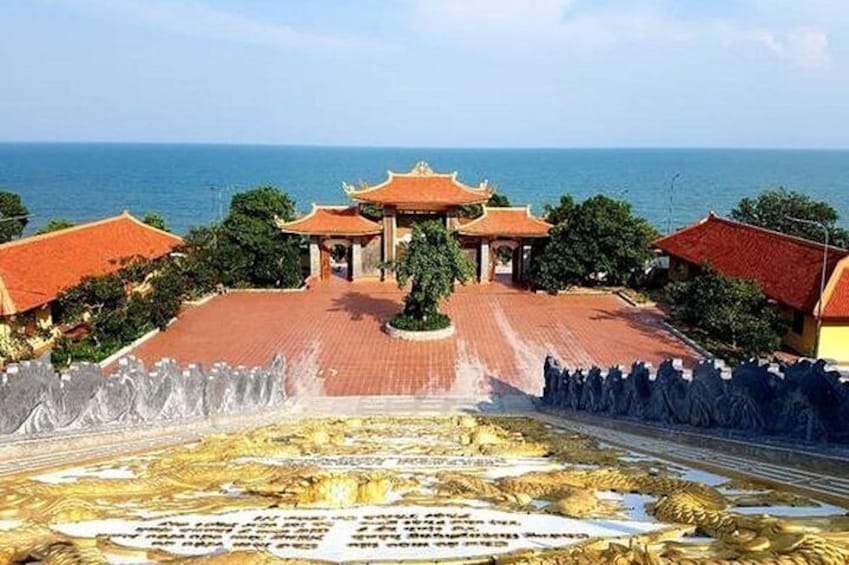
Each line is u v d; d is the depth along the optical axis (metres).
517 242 68.81
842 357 45.50
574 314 58.09
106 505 10.35
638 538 7.16
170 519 9.33
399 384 41.88
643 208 183.62
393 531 8.45
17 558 7.28
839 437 13.23
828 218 71.38
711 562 5.94
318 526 8.82
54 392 17.95
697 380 18.69
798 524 7.47
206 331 52.34
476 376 43.38
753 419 15.80
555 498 10.37
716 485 11.49
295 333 52.12
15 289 44.31
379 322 55.28
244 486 11.71
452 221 69.19
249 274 66.12
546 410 34.69
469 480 11.96
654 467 14.02
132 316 48.00
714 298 47.28
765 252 54.44
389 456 17.00
